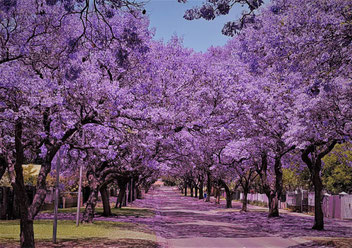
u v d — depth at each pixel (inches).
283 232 916.0
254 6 324.5
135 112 677.9
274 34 469.1
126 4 324.8
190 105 887.1
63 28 569.3
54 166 1021.8
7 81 498.3
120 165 1009.5
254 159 1408.7
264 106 985.5
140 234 787.4
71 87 594.6
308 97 684.1
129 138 678.5
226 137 1182.3
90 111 597.6
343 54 425.7
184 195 4889.3
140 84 801.6
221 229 1000.2
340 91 653.9
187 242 723.4
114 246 584.7
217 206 2304.4
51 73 583.5
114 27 578.9
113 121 615.8
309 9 442.3
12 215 1029.8
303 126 735.7
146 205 2299.5
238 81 991.6
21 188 474.3
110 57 713.6
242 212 1713.8
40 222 937.5
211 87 948.0
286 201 1975.9
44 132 527.5
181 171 2253.9
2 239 602.5
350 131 703.1
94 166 983.0
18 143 462.6
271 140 1101.7
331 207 1471.5
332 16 423.2
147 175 1963.6
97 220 1083.3
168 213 1674.5
